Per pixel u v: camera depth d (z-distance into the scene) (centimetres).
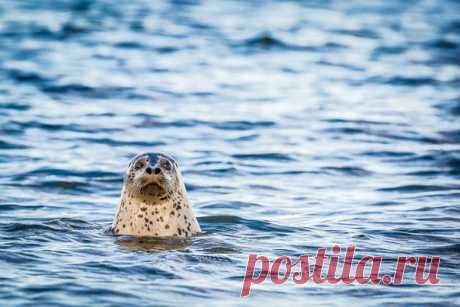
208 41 12506
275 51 12044
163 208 4806
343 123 8188
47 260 4172
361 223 5128
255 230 4962
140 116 8312
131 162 4900
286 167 6712
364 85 10125
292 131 7900
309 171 6600
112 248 4462
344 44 12744
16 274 3919
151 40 12356
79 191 5969
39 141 7362
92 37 12381
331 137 7706
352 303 3659
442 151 7219
